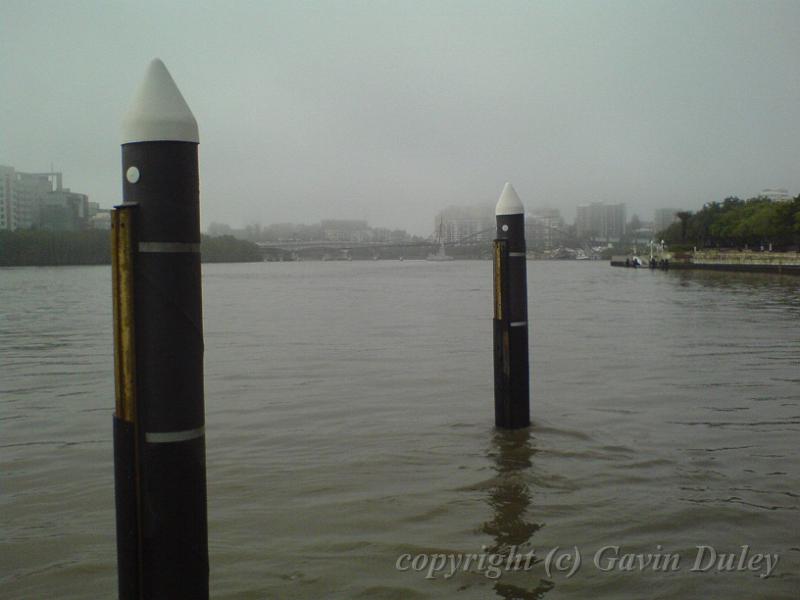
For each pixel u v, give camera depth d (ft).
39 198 463.42
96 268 397.39
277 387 37.55
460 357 48.26
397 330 68.28
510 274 26.14
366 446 25.45
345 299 127.03
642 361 44.75
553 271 330.54
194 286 9.18
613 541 16.97
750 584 14.84
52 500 20.59
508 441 25.58
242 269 453.17
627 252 535.60
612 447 24.64
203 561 9.41
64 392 37.52
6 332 71.46
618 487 20.62
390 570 15.64
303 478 21.98
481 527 17.90
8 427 29.35
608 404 31.65
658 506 19.08
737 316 77.66
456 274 306.76
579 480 21.27
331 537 17.46
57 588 15.23
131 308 8.92
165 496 9.06
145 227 8.87
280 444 25.93
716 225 310.24
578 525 17.93
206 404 33.17
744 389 34.99
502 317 26.63
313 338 61.52
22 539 17.78
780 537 17.12
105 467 23.75
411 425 28.48
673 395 33.60
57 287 190.39
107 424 29.91
